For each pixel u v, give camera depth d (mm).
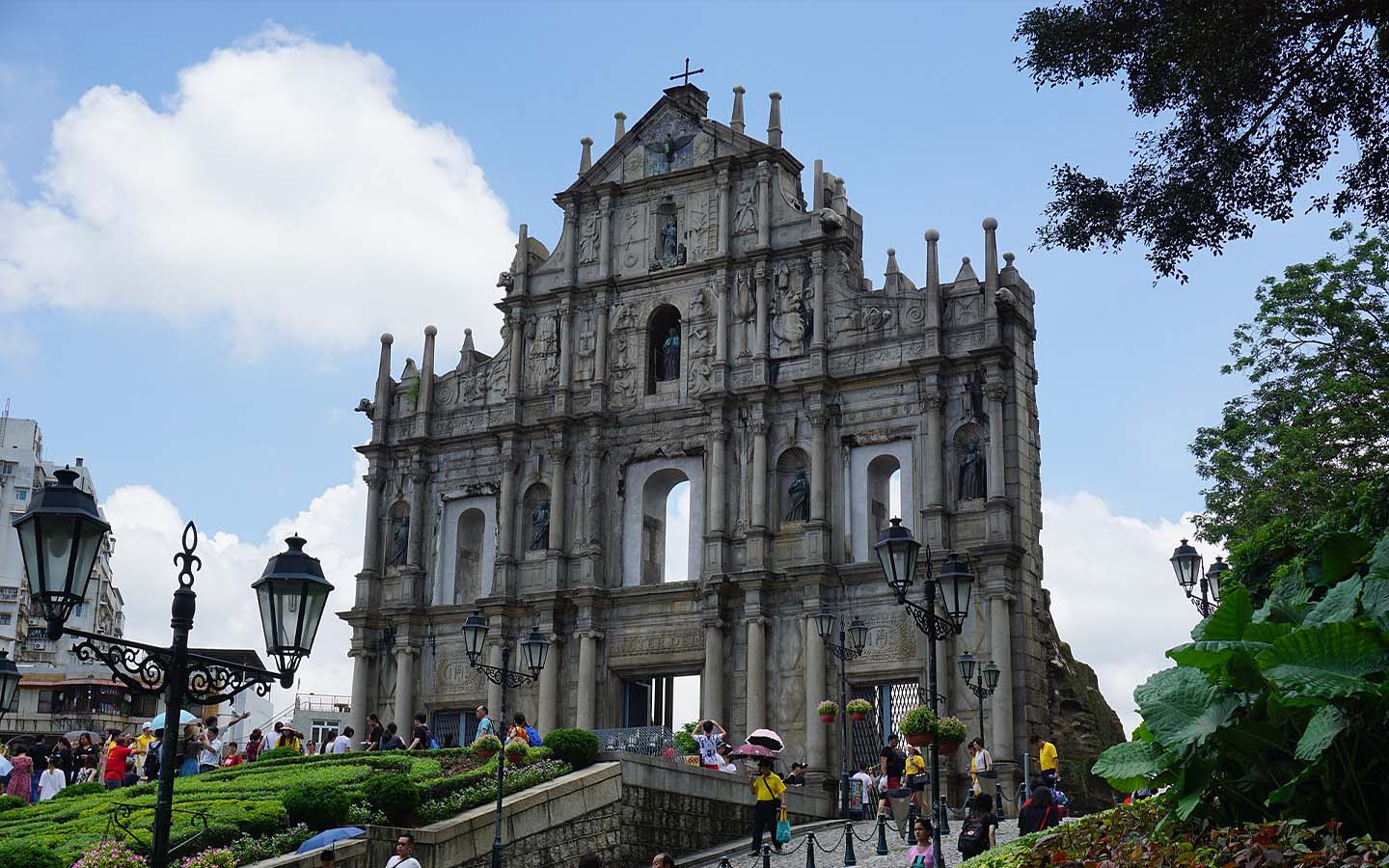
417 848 36531
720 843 47156
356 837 35344
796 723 59156
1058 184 31891
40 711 108875
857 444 60938
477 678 66375
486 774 41719
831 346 62219
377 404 71562
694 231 66438
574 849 41625
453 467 70000
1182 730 18219
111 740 49688
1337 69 29016
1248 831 16938
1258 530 26625
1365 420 49906
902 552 32031
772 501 61812
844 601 59375
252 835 35562
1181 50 29406
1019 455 58375
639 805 44281
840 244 63000
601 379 66500
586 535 65125
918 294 60875
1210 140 30109
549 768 42844
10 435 129125
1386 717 16875
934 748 31391
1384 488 23938
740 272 64812
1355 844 15883
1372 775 17344
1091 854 18531
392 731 55531
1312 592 20453
